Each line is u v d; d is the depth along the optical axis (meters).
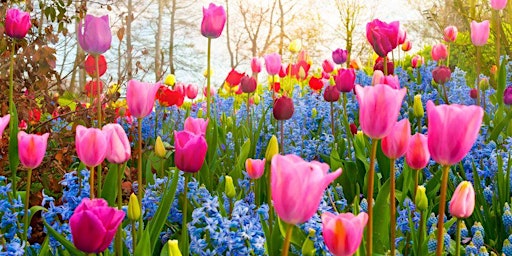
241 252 1.41
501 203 1.77
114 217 1.10
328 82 3.76
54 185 2.29
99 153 1.32
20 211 1.63
